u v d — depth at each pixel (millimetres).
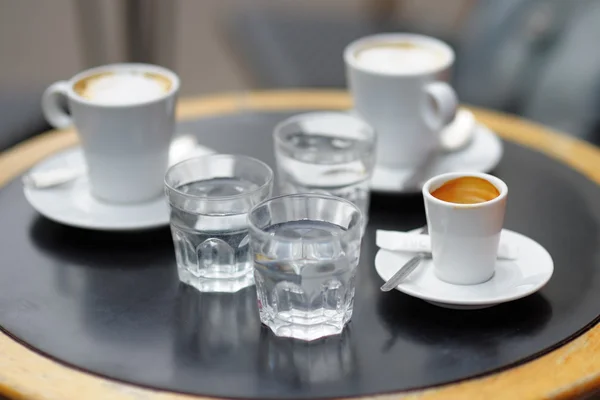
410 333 878
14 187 1100
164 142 1039
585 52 1697
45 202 1034
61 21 2516
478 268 900
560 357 857
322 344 868
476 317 896
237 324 890
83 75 1066
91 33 2496
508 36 1859
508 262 931
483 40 1907
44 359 858
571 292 924
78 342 873
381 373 838
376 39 1171
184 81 2568
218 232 909
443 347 864
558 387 830
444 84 1085
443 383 831
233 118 1243
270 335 877
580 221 1025
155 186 1048
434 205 889
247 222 878
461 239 887
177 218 916
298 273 851
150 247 994
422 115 1096
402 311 903
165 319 897
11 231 1019
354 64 1097
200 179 961
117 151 1014
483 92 1837
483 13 1974
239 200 904
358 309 906
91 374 843
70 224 1001
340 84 1968
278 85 1985
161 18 2508
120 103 1003
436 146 1127
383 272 914
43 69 2283
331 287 862
